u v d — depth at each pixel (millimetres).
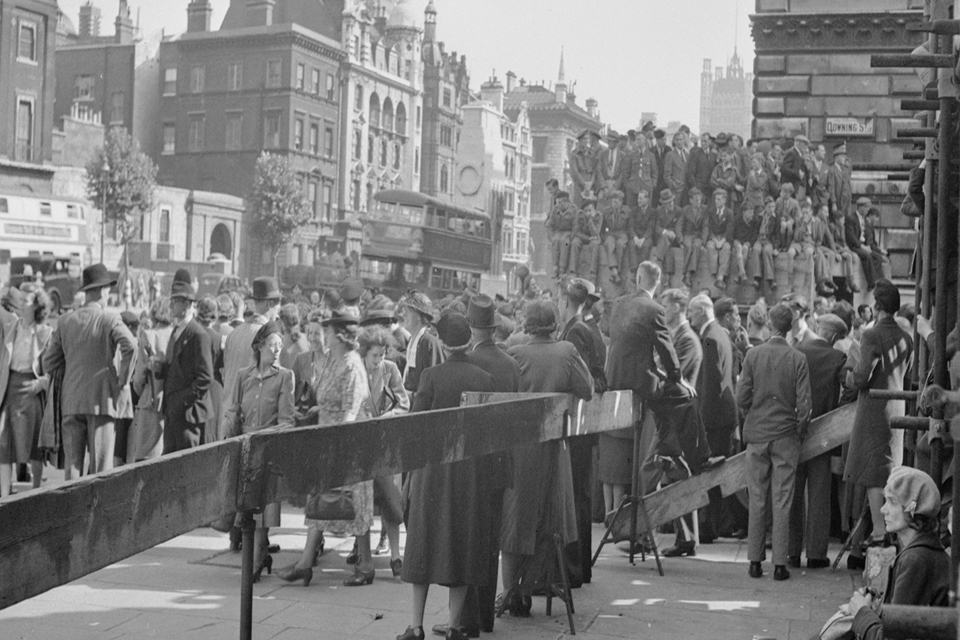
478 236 50094
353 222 86375
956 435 4031
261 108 83375
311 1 89812
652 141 27250
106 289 12211
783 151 26469
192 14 87062
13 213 53281
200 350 11812
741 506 12586
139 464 3910
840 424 10367
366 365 11086
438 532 7297
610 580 9852
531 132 127062
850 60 27875
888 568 5398
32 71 61156
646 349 10000
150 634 7594
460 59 108312
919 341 9766
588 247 27062
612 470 11523
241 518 4730
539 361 8312
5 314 13094
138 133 86438
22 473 14883
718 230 26141
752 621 8352
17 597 3352
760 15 28062
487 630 7945
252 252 78812
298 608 8516
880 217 27781
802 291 25375
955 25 5422
